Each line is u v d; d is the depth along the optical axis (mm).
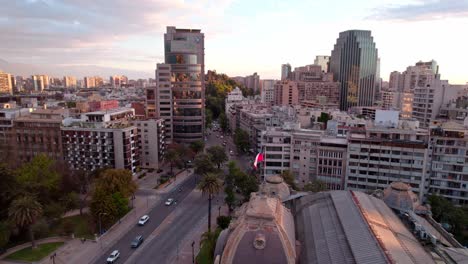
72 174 126250
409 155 119312
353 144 123750
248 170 164750
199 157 153500
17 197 97438
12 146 153875
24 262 84312
